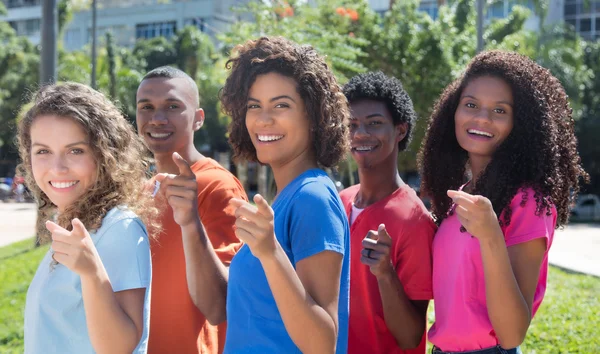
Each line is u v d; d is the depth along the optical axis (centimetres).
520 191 266
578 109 2622
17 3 5406
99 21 5025
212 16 4647
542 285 272
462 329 264
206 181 344
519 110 276
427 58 1775
